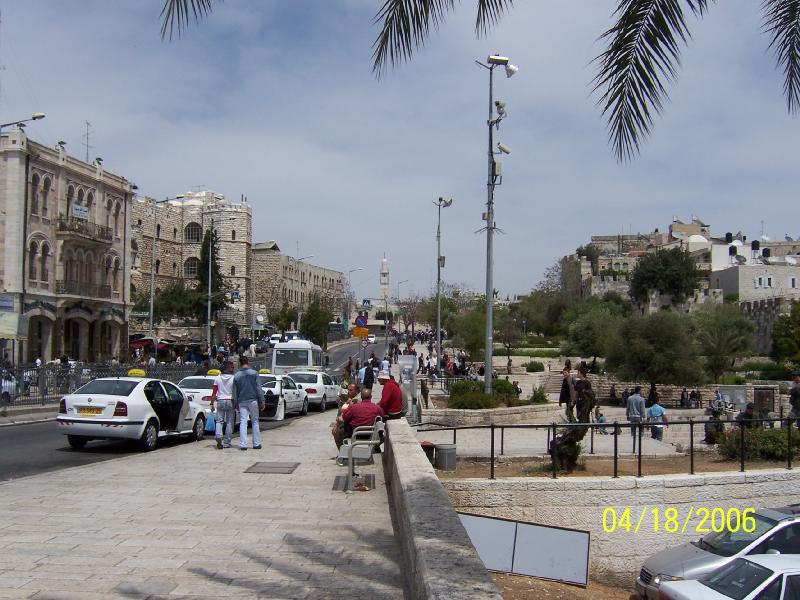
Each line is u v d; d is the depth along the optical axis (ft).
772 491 43.34
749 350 171.83
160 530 23.53
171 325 256.93
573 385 53.01
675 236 460.55
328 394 100.94
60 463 42.70
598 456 52.54
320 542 22.17
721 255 353.72
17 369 78.79
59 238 153.17
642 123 18.49
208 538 22.56
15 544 21.57
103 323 174.09
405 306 397.60
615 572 40.14
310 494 30.17
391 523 24.81
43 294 146.92
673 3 17.76
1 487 31.30
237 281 351.87
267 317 328.08
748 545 33.42
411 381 83.25
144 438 47.34
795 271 307.17
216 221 351.05
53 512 26.16
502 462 50.08
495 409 77.36
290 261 418.31
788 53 21.20
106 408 46.21
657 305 283.59
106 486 31.68
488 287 81.20
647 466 48.85
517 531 36.60
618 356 137.90
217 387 47.26
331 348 318.24
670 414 110.52
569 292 301.63
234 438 55.26
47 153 149.59
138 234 314.35
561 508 40.34
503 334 231.09
